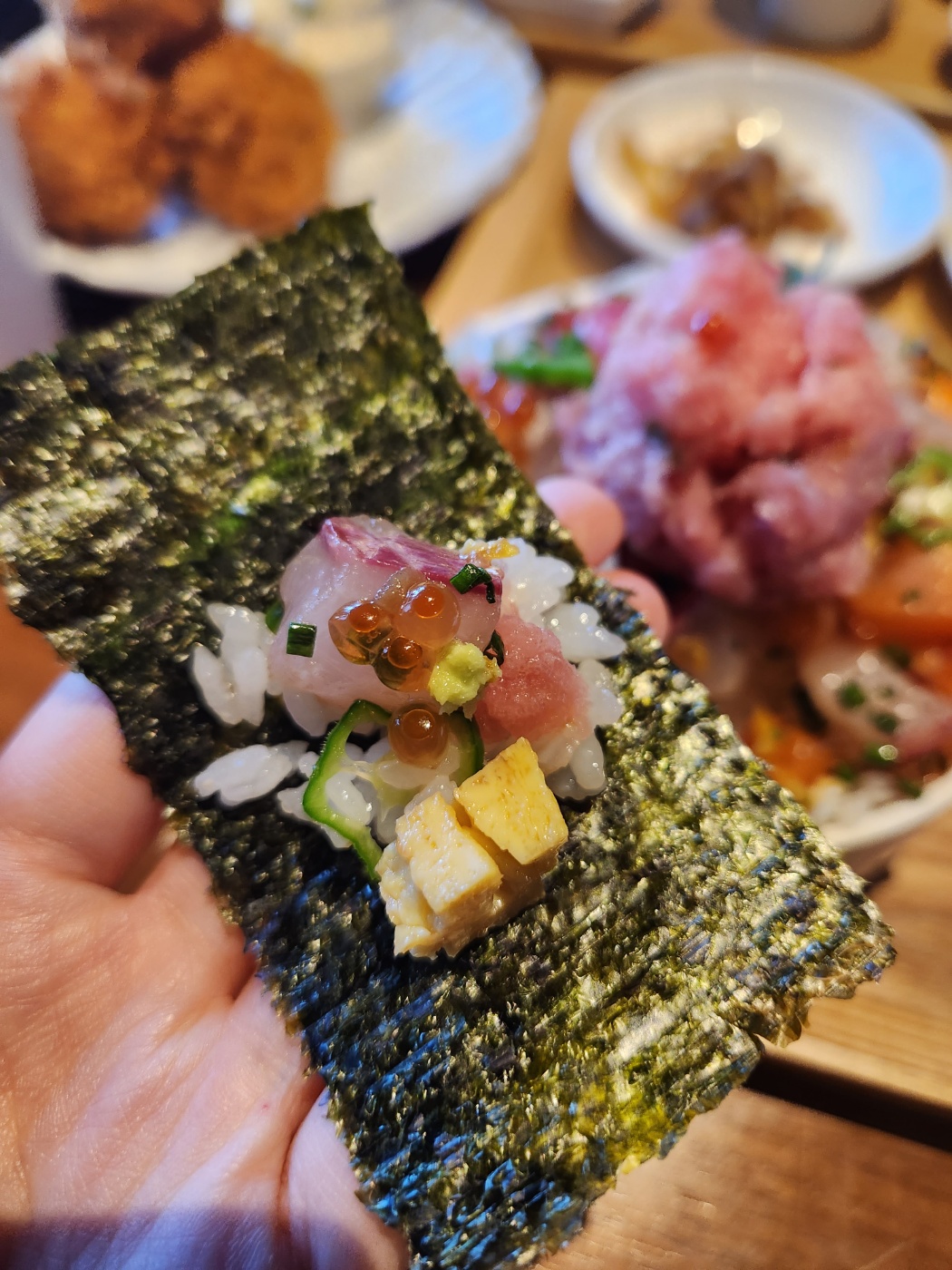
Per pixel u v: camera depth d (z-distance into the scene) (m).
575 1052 0.11
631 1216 0.14
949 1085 0.14
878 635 0.17
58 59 0.27
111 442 0.14
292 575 0.13
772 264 0.19
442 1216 0.11
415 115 0.31
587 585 0.14
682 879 0.12
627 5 0.33
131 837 0.15
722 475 0.17
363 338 0.15
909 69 0.32
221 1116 0.13
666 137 0.30
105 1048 0.13
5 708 0.20
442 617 0.11
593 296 0.22
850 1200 0.14
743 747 0.13
